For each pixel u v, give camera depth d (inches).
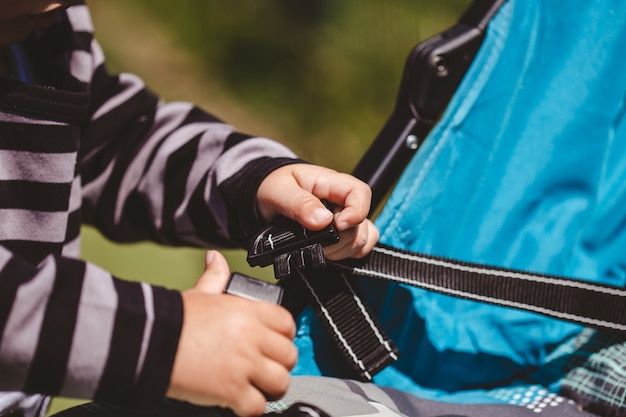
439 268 36.8
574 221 41.2
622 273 41.1
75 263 29.9
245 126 143.9
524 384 38.6
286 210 36.4
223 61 157.4
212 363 29.0
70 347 28.5
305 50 156.9
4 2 34.5
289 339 30.6
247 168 40.8
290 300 37.0
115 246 92.7
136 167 46.1
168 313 29.4
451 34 40.2
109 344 28.7
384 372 38.7
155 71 152.3
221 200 41.8
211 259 33.4
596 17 41.3
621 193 41.3
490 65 40.3
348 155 141.3
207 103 147.7
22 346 28.3
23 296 28.6
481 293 36.5
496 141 40.9
